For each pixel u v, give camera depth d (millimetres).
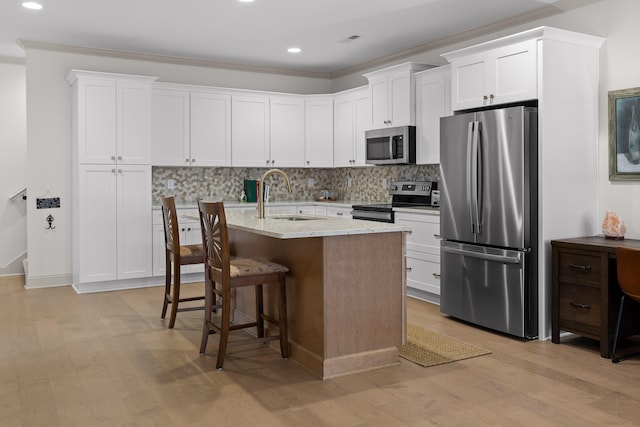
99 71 5969
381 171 6566
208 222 3363
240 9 4609
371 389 2947
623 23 3967
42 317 4520
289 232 2922
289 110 6820
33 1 4395
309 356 3244
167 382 3055
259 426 2498
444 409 2680
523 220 3803
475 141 4066
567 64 3920
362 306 3229
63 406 2725
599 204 4148
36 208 5746
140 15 4770
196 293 5504
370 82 6027
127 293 5500
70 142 5859
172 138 6062
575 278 3656
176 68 6414
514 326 3889
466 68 4402
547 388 2953
